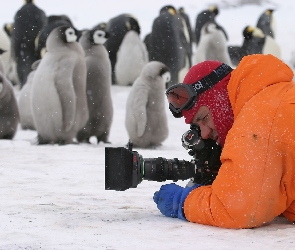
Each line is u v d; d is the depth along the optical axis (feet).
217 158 13.51
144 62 78.79
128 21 78.95
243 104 12.87
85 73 44.73
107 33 46.80
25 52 79.30
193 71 13.25
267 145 12.20
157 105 43.39
